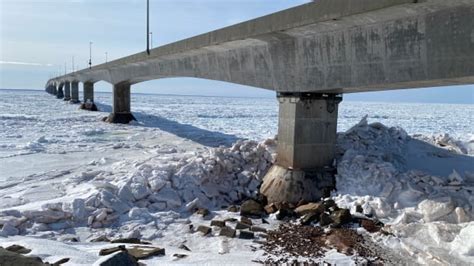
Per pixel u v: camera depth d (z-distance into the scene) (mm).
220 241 9852
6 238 9359
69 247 8289
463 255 8602
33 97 100250
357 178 13414
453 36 9125
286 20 12461
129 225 11117
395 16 10102
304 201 13141
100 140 27141
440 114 79125
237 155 15789
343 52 12055
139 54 27984
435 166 15562
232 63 17938
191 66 22188
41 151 22062
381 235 10031
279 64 14766
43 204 11359
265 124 43906
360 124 18062
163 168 14508
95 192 12195
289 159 14266
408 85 11359
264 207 12703
